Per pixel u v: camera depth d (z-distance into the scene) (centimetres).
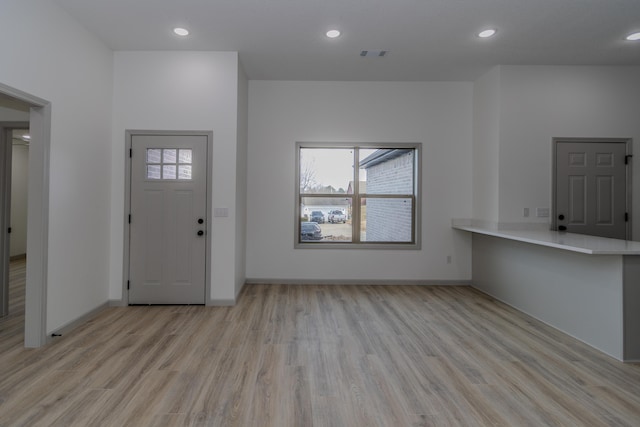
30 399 201
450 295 440
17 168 678
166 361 251
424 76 473
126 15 314
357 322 337
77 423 180
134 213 387
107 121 375
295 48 384
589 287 288
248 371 237
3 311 347
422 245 495
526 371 241
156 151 389
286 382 223
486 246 452
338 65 434
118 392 209
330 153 502
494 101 438
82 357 257
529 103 429
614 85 433
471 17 319
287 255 491
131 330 312
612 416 190
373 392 212
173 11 308
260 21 326
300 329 317
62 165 302
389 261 494
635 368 246
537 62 421
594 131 432
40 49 274
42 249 278
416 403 201
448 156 494
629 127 433
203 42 368
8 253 352
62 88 301
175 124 387
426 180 494
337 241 503
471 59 413
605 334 272
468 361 255
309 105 489
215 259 389
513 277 390
